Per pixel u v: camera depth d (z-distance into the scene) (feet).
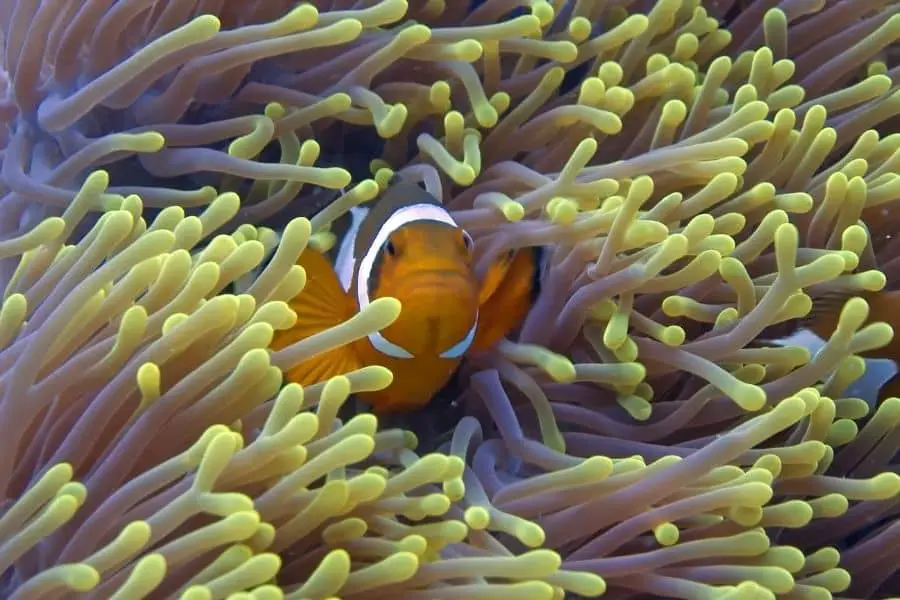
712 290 1.09
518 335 1.09
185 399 0.94
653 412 1.08
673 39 1.17
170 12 1.08
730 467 1.00
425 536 0.96
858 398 1.09
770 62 1.13
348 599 0.95
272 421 0.93
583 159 1.06
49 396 0.94
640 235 1.03
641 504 0.99
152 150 1.05
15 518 0.91
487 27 1.10
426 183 1.09
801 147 1.11
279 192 1.09
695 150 1.07
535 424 1.08
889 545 1.05
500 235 1.08
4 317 0.94
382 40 1.11
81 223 1.06
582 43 1.15
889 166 1.11
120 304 0.95
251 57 1.06
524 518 1.01
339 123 1.13
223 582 0.90
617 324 1.04
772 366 1.07
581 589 0.95
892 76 1.19
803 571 1.02
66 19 1.06
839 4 1.20
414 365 1.03
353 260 1.04
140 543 0.89
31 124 1.07
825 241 1.11
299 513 0.94
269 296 0.97
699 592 0.98
